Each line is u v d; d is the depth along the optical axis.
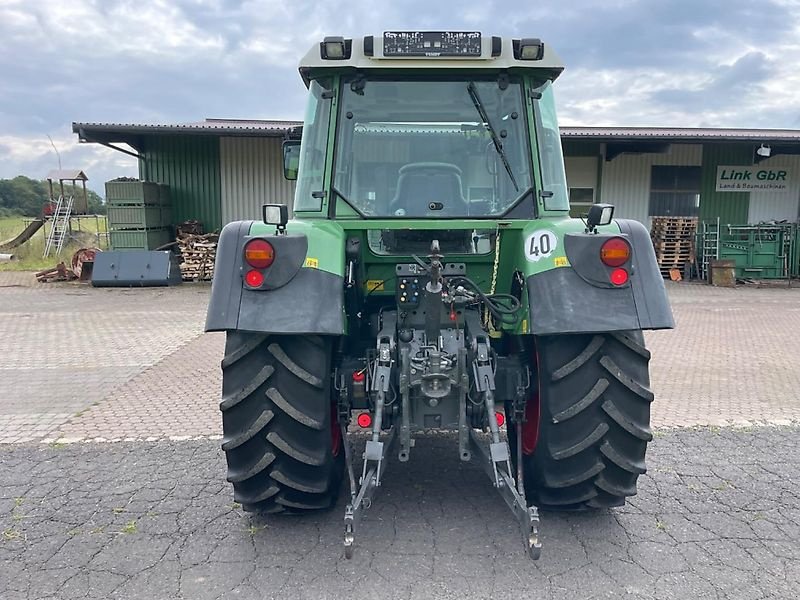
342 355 3.53
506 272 3.65
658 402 5.92
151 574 3.04
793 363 7.52
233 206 17.05
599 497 3.32
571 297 3.06
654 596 2.84
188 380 6.83
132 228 15.50
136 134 15.69
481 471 4.23
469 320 3.52
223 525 3.52
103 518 3.62
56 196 24.83
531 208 3.63
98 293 13.86
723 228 17.22
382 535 3.38
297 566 3.09
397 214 3.64
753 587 2.90
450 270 3.59
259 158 16.91
